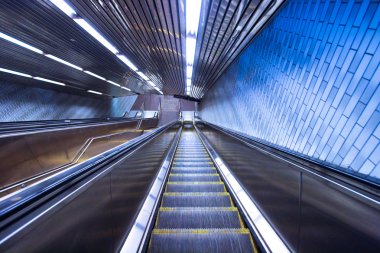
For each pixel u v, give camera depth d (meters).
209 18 3.91
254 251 1.73
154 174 3.37
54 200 0.83
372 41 1.60
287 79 3.01
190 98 19.98
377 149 1.52
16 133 3.97
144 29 4.59
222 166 4.34
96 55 6.35
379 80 1.53
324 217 1.19
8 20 4.02
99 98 17.09
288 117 2.95
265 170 2.18
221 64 6.91
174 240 1.81
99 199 1.24
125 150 1.92
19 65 6.82
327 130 2.08
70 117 13.16
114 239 1.49
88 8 3.68
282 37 3.18
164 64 7.74
